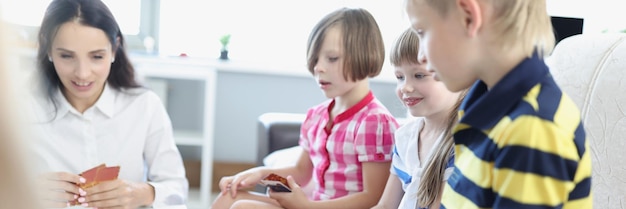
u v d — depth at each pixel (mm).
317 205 1418
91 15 1399
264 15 3361
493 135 784
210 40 3355
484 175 796
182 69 2939
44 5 1421
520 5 773
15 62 396
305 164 1691
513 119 758
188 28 3330
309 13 3361
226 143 3283
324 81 1492
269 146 2334
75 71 1400
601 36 1361
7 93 379
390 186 1389
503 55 786
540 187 737
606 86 1284
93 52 1404
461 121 826
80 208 1233
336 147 1516
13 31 398
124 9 3268
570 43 1399
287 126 2340
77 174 1386
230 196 1564
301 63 3404
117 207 1361
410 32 1233
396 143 1373
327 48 1470
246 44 3373
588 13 3004
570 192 782
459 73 812
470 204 817
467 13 776
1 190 378
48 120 1491
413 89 1237
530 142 737
